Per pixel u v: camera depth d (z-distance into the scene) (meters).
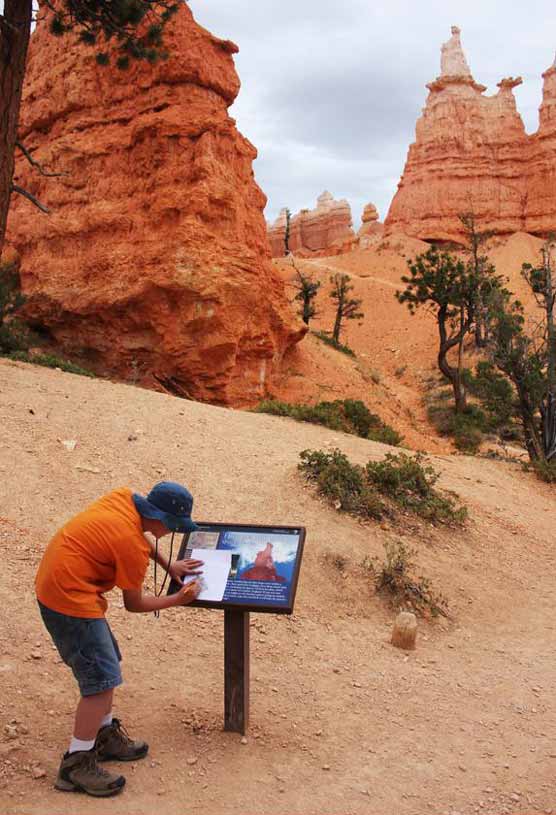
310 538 8.84
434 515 10.80
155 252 29.61
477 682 6.53
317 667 6.36
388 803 4.36
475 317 38.25
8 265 35.12
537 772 4.96
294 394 33.78
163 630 6.51
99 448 10.61
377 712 5.67
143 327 30.56
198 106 30.84
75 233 32.19
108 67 32.94
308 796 4.33
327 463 10.86
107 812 3.90
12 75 15.57
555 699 6.30
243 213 32.09
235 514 9.37
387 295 69.38
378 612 7.84
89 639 4.06
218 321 29.23
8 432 10.34
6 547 7.32
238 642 4.92
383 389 41.72
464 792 4.60
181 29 30.77
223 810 4.08
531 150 90.75
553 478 16.02
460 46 97.50
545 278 24.50
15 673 5.32
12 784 4.05
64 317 32.16
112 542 4.10
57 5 23.00
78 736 4.09
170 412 13.44
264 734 5.02
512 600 9.02
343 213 121.44
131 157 31.80
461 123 92.81
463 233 89.38
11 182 15.95
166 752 4.61
